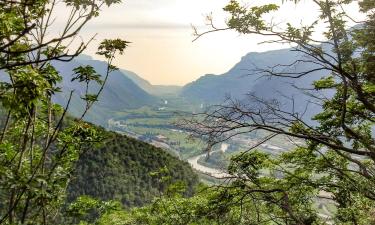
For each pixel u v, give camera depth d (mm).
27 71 4758
